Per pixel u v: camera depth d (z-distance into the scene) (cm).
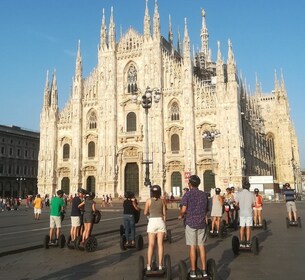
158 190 1368
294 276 1270
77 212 1997
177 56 9462
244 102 8950
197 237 1206
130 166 8269
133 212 1981
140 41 8512
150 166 7819
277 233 2481
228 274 1321
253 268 1413
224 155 7362
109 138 8262
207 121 7656
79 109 8650
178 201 6241
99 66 8656
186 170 7575
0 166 11856
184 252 1825
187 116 7712
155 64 8138
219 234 2327
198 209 1214
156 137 7856
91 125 8650
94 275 1348
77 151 8500
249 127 9256
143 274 1242
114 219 3966
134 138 8181
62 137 8806
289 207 2859
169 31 9638
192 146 7594
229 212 2800
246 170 8162
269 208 5675
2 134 12019
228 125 7431
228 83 7544
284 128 12725
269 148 12838
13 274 1379
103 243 2177
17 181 12500
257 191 2833
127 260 1634
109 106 8375
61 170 8712
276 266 1442
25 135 12938
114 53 8581
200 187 7544
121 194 8131
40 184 8694
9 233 2731
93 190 8431
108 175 8156
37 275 1359
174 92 7975
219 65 7688
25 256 1753
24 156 12912
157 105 7938
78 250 1917
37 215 4203
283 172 12569
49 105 8994
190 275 1188
